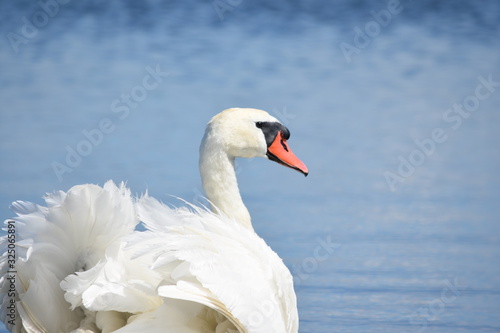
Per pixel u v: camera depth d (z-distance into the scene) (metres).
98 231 8.01
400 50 33.72
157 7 42.34
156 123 21.83
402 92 26.44
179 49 32.97
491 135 22.08
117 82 26.83
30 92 25.25
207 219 8.11
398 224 15.24
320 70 29.73
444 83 27.70
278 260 8.38
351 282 12.65
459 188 17.67
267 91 26.05
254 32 36.94
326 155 19.70
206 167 10.03
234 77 28.12
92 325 8.05
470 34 36.84
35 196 16.00
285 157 10.19
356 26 38.25
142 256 8.05
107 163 18.19
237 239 8.08
